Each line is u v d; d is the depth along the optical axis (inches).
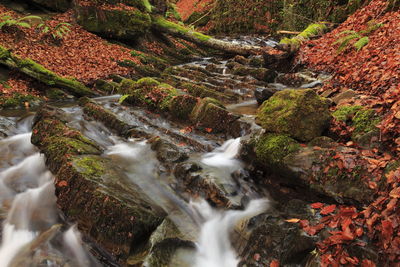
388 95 176.4
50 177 187.2
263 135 180.4
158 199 164.7
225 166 182.5
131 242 135.3
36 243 148.7
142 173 185.5
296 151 159.5
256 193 169.2
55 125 223.3
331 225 123.3
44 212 170.1
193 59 549.6
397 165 128.0
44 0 463.5
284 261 119.9
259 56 479.8
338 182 140.8
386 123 152.9
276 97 185.2
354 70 257.8
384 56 236.1
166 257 133.2
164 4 579.2
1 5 445.7
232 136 209.9
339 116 180.1
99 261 142.3
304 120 170.4
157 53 530.3
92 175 161.6
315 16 594.9
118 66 403.2
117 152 208.2
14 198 180.1
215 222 153.3
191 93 310.0
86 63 386.9
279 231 127.0
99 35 470.9
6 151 224.2
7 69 334.3
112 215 140.8
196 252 141.5
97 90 347.6
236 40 687.1
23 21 411.8
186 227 151.3
